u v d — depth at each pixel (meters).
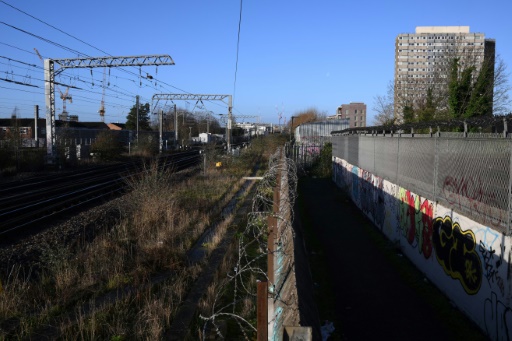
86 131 54.69
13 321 6.50
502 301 5.84
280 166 12.50
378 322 6.97
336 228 13.77
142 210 13.41
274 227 5.97
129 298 7.34
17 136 32.72
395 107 42.41
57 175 27.42
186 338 5.98
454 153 7.61
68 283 7.80
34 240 11.36
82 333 5.90
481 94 18.97
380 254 10.88
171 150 60.91
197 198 18.22
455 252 7.48
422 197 9.30
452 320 6.98
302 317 3.40
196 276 8.63
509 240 5.68
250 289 7.91
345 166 21.45
